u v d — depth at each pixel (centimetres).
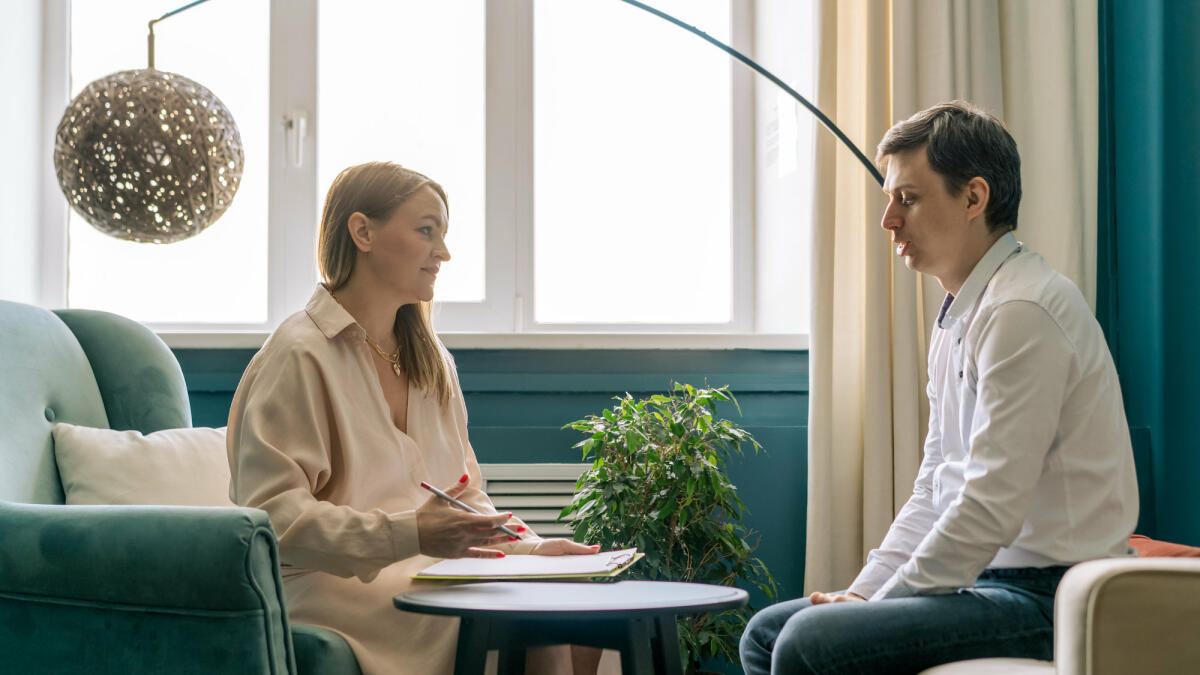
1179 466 240
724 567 244
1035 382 139
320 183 294
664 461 235
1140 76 254
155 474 184
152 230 223
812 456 257
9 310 189
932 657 136
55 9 289
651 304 305
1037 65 264
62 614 135
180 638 129
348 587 147
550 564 143
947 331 161
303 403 148
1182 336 240
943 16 259
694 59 308
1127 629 100
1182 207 240
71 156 215
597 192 305
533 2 300
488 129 296
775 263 297
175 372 210
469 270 297
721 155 308
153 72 221
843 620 137
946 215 153
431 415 169
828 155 261
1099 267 266
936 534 141
